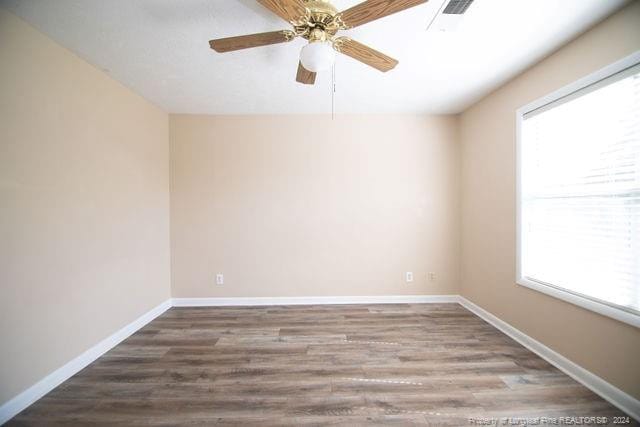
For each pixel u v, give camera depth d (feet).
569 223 6.13
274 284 10.44
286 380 5.84
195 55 6.40
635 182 4.88
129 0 4.69
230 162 10.34
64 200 6.02
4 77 4.89
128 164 8.09
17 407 4.96
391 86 8.05
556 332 6.34
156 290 9.44
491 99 8.57
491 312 8.71
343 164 10.43
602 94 5.38
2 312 4.84
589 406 5.03
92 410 5.00
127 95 8.05
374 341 7.54
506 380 5.80
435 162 10.50
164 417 4.82
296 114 10.33
